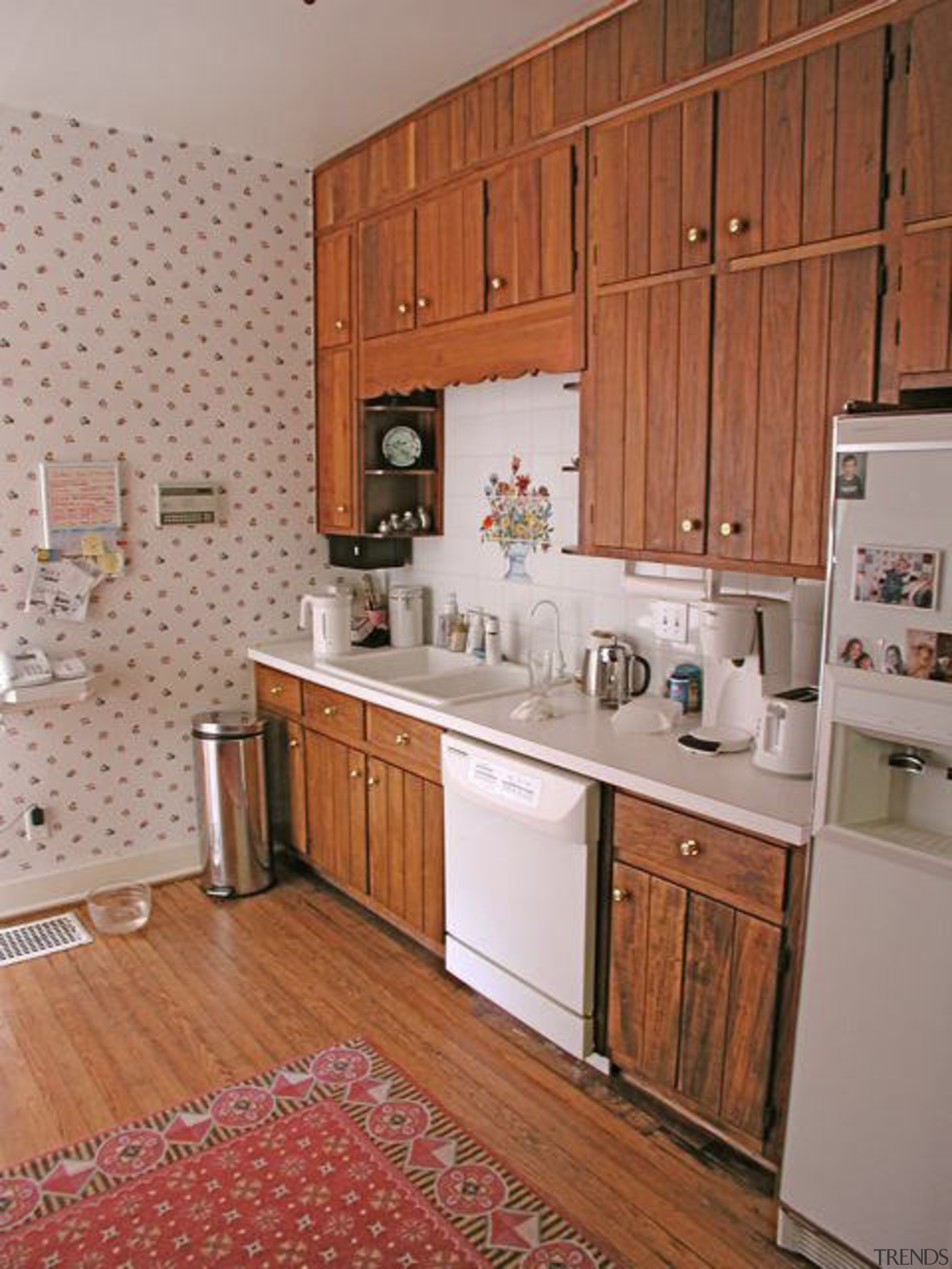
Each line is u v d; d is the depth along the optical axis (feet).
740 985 6.77
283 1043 8.77
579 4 7.95
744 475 7.32
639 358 8.04
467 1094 8.03
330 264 11.96
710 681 8.39
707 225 7.39
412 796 9.86
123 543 11.42
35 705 10.48
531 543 10.84
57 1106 7.93
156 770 12.01
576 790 7.61
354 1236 6.56
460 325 9.89
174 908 11.44
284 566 12.75
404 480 12.23
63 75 9.39
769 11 6.81
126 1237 6.57
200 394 11.75
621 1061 7.84
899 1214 5.75
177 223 11.31
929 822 5.84
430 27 8.30
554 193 8.63
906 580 5.32
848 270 6.50
